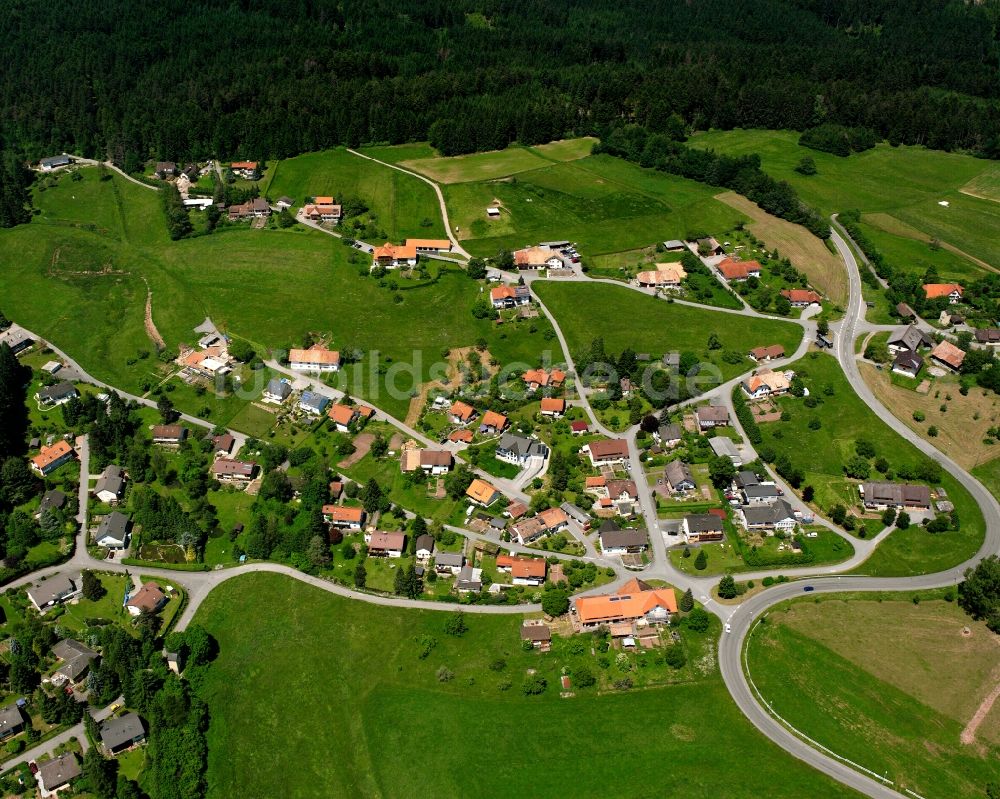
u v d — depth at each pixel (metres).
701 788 138.50
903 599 169.75
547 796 138.25
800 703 151.12
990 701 150.00
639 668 157.38
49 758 144.12
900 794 137.50
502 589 173.12
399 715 151.25
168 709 147.88
